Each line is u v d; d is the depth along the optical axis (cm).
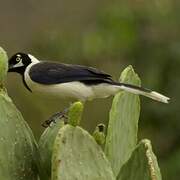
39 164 735
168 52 1719
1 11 1898
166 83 1694
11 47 1880
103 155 705
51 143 734
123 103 800
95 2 1925
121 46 1808
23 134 722
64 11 1948
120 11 1820
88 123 1764
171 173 1541
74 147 685
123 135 798
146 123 1658
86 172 690
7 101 713
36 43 1883
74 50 1861
